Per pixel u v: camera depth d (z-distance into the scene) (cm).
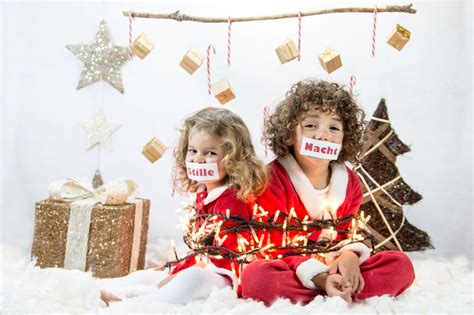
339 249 163
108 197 191
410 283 158
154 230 243
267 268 148
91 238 186
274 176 176
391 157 211
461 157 237
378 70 236
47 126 244
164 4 238
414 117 237
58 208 189
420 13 234
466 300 159
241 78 237
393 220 208
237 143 172
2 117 241
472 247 233
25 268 180
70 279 153
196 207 179
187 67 197
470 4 233
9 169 241
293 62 236
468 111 235
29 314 138
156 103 241
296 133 174
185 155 184
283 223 166
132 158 242
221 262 163
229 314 133
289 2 235
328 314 133
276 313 134
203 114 176
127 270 194
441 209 237
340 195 177
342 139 178
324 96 170
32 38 242
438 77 236
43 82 243
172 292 146
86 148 242
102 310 142
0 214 237
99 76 238
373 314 136
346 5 234
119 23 239
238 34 237
